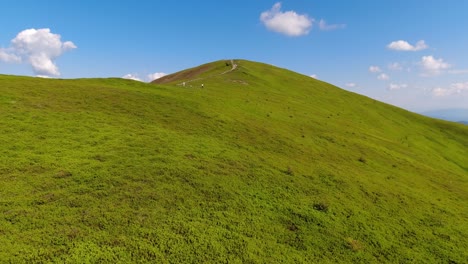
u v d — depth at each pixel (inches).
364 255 871.1
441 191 1541.6
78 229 748.0
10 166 954.7
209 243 787.4
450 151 2960.1
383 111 3833.7
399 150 2230.6
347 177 1359.5
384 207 1159.0
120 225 788.0
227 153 1318.9
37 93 1615.4
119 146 1187.9
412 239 987.3
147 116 1574.8
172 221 838.5
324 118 2559.1
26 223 741.3
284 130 1881.2
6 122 1221.1
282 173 1251.2
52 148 1097.4
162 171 1059.3
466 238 1051.3
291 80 4146.2
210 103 2037.4
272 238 864.3
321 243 885.8
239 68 4124.0
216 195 997.2
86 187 912.3
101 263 666.2
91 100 1649.9
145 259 700.0
